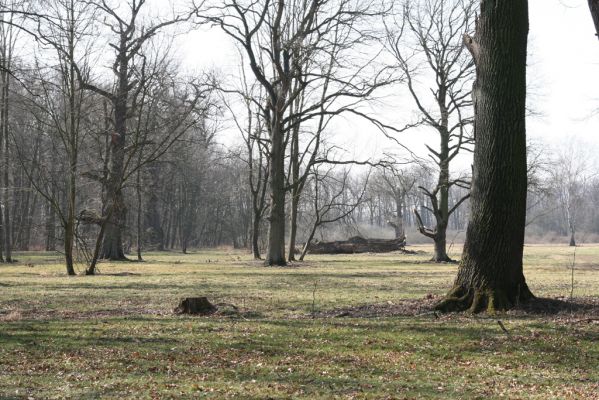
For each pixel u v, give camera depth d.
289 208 54.56
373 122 37.09
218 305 16.20
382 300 17.44
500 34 13.95
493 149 13.92
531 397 7.68
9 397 7.46
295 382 8.38
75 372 8.90
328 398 7.52
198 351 10.38
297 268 37.22
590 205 111.62
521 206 14.09
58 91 30.58
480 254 14.15
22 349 10.44
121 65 37.72
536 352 10.27
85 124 35.16
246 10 37.00
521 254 14.26
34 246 74.38
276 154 39.84
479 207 14.16
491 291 14.01
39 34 16.30
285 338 11.52
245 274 30.73
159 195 71.94
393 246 67.50
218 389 7.93
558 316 13.12
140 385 8.12
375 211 112.06
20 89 32.41
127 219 65.69
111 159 37.72
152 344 10.90
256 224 50.28
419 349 10.62
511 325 12.22
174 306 16.69
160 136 41.81
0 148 42.88
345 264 42.75
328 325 12.92
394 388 8.10
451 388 8.14
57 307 16.62
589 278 28.00
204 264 42.34
